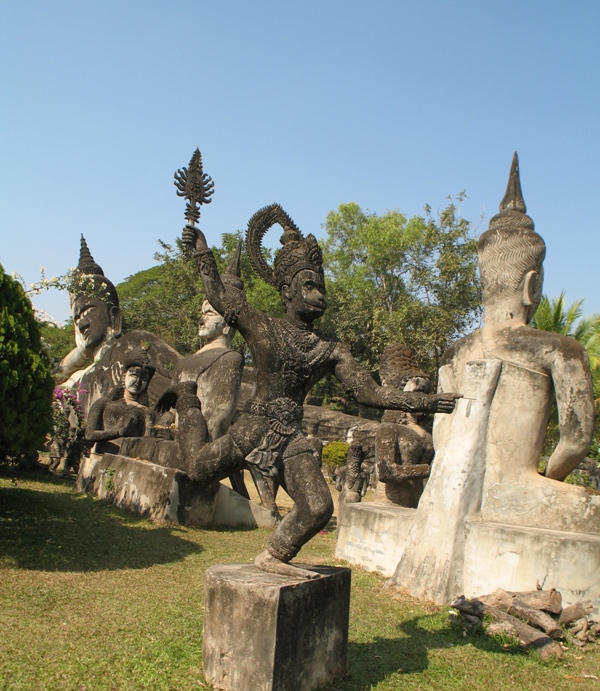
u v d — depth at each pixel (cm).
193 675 417
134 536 819
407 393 432
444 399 428
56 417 1215
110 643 461
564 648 523
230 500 1010
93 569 654
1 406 696
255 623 392
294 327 450
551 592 559
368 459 1761
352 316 2945
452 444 679
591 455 1697
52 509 916
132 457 1088
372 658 477
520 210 725
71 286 836
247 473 1789
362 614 575
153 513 936
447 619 566
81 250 1756
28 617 501
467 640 530
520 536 602
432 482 677
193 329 2764
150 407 1280
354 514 796
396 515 730
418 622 563
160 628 496
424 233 2775
